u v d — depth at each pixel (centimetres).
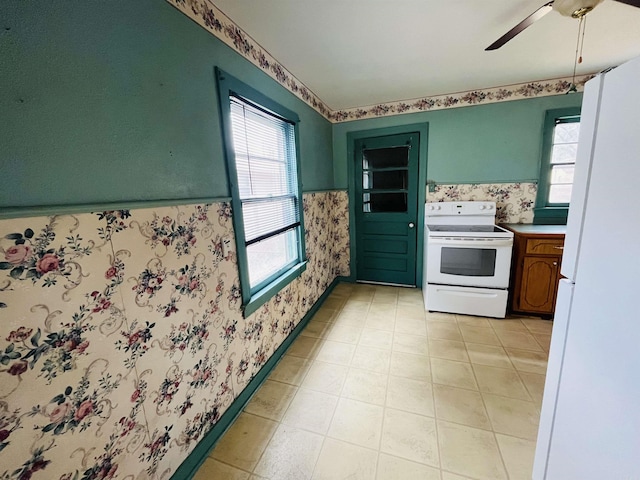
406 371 195
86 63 84
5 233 66
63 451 80
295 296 242
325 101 300
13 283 68
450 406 163
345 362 208
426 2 142
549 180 288
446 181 313
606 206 73
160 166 110
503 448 136
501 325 251
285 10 144
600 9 153
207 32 134
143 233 102
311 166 274
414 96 296
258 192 189
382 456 135
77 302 82
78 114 82
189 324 125
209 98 137
